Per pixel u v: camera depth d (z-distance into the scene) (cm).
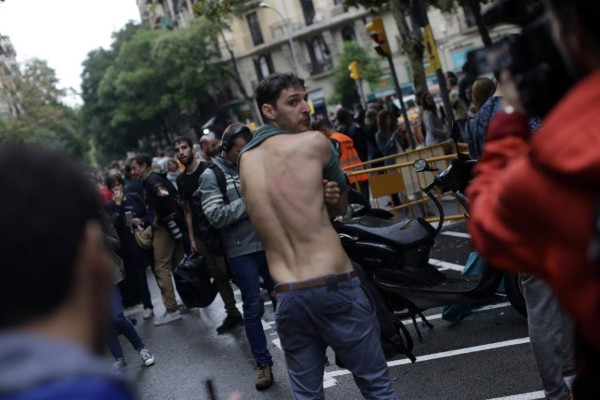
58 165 117
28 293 110
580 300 144
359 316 356
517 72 176
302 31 5559
